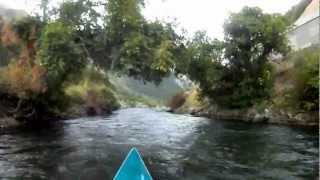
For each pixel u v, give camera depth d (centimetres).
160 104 12775
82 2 2197
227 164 1559
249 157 1703
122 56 2058
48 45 2077
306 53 3659
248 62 4091
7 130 2742
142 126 3189
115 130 2853
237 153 1812
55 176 1355
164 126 3200
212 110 4603
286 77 3959
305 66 3431
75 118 4122
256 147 1983
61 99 3931
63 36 2070
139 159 559
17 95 3016
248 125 3269
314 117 3294
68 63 2145
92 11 2194
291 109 3494
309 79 3316
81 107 4722
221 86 4344
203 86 4416
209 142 2191
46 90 3256
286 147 1969
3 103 3041
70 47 2073
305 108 3388
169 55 2033
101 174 1401
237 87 4203
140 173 557
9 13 3509
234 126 3178
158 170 1456
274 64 4291
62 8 2214
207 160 1644
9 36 2923
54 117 3744
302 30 4359
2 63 3058
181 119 4078
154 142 2192
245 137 2406
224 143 2148
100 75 6144
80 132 2678
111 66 2194
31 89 3025
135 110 6662
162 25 2167
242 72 4169
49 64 2089
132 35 2047
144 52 2050
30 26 2822
